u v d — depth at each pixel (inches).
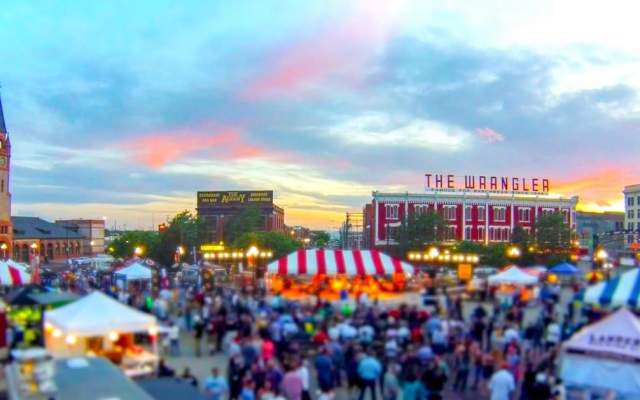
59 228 5772.6
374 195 4239.7
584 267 2576.3
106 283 1724.9
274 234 3489.2
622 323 657.6
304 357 818.8
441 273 2071.9
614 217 5915.4
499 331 849.5
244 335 833.5
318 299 1121.4
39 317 952.3
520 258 3053.6
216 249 2999.5
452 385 811.4
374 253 1455.5
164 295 1253.1
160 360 746.8
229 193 6220.5
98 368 565.9
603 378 646.5
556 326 912.9
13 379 512.7
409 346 751.7
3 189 4945.9
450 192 4439.0
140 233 4288.9
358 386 725.3
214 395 641.6
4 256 4522.6
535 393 650.8
